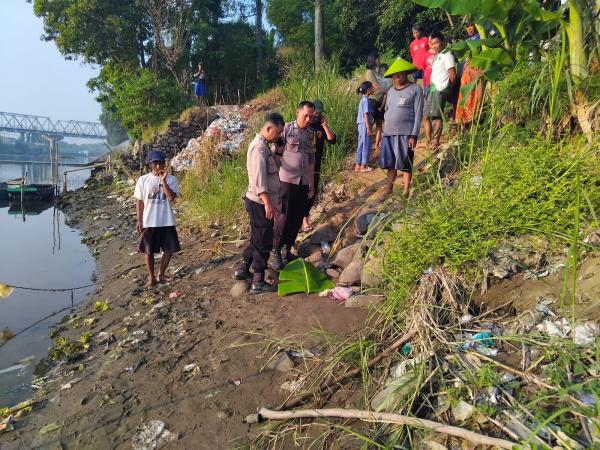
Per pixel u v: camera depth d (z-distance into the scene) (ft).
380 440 7.96
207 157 37.52
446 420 7.89
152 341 14.16
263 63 80.53
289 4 74.23
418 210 13.65
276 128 14.96
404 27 54.19
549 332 8.75
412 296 11.12
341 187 23.12
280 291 15.29
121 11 71.41
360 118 23.71
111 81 65.21
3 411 11.68
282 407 9.68
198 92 62.18
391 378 9.32
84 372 13.26
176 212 34.12
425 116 21.29
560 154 12.03
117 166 64.95
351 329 12.13
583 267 9.82
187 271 20.93
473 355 8.92
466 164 15.56
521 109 14.90
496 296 10.44
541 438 6.84
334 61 35.73
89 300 20.54
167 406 10.68
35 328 18.03
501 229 11.09
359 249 15.70
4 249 33.47
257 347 12.39
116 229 36.94
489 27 15.65
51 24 72.38
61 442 10.07
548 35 14.05
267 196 14.87
